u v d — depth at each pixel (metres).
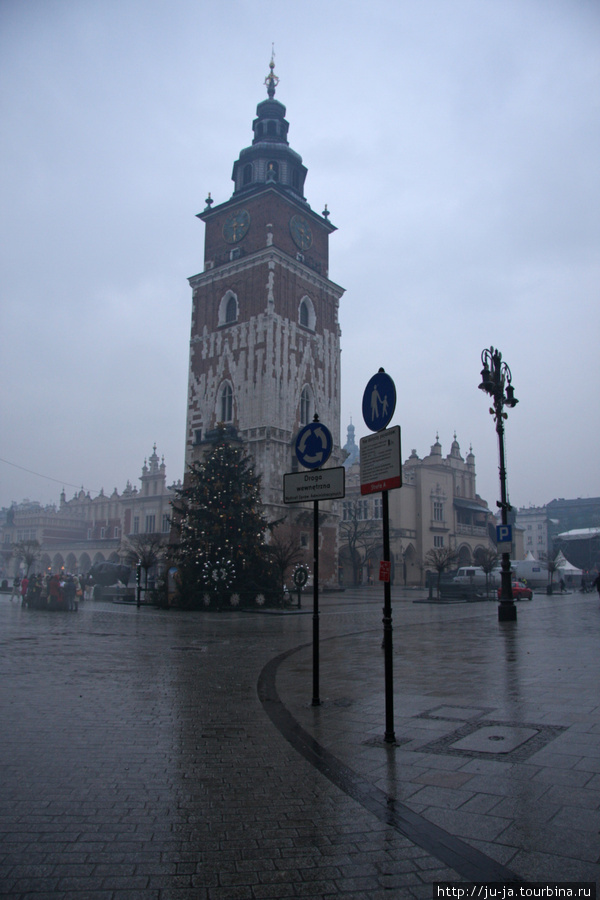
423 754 6.46
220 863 4.23
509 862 4.12
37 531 94.25
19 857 4.32
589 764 5.92
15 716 8.45
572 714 7.81
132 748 6.95
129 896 3.82
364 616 27.64
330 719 8.16
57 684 10.84
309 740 7.20
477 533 82.75
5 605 37.06
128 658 14.16
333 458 53.88
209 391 52.25
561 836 4.46
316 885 3.94
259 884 3.96
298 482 9.86
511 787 5.41
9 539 99.06
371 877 4.01
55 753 6.75
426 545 73.81
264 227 51.69
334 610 31.94
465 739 6.89
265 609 31.36
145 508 85.44
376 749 6.71
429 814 4.93
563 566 77.50
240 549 33.31
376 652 14.55
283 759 6.50
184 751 6.83
